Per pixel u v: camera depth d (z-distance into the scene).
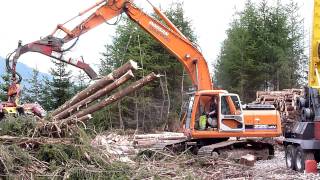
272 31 37.41
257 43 37.09
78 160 8.83
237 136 15.90
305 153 12.39
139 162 9.87
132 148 13.63
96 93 9.91
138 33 33.44
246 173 12.28
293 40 37.75
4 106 14.83
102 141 10.10
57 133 9.16
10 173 8.16
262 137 16.03
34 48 15.76
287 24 37.75
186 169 10.80
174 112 33.50
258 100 24.66
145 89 31.72
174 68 34.53
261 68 36.47
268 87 37.47
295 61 37.59
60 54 15.93
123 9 16.69
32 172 8.38
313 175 11.54
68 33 16.09
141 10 16.91
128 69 9.51
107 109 26.95
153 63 33.78
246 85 37.66
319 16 12.87
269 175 11.96
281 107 22.69
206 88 16.88
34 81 33.50
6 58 15.48
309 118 12.85
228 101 15.91
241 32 38.00
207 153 14.84
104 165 8.98
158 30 17.00
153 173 9.27
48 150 8.73
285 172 12.62
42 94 33.16
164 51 34.09
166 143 15.98
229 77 38.75
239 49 37.28
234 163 13.83
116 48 34.03
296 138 13.05
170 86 34.56
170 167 10.38
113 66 34.09
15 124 9.03
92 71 16.09
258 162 15.43
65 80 32.88
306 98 13.31
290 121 21.80
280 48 36.25
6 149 8.28
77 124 9.48
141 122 32.28
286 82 36.69
